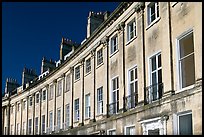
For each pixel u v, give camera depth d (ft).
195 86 44.70
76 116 100.12
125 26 73.36
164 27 55.88
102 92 82.89
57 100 117.29
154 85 57.82
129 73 70.03
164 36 55.52
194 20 47.34
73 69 105.40
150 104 56.65
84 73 96.63
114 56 77.61
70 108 103.71
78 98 99.14
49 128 121.29
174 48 52.65
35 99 138.92
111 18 78.28
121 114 68.13
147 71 61.46
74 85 103.65
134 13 69.10
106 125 75.41
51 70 135.23
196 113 44.06
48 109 124.98
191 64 48.78
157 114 54.29
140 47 64.49
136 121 61.72
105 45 82.38
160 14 58.08
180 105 48.24
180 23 51.47
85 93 94.32
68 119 106.11
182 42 51.57
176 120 49.29
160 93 56.24
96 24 103.55
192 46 48.65
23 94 151.64
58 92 118.21
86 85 94.32
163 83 54.34
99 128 79.20
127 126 65.36
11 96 163.73
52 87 124.26
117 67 75.51
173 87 51.72
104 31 83.05
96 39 87.97
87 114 92.48
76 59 102.68
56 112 116.47
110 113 75.61
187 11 49.67
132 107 66.49
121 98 71.05
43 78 130.00
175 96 49.52
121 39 74.02
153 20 62.80
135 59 67.36
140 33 65.00
